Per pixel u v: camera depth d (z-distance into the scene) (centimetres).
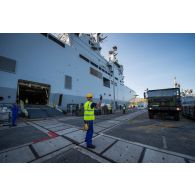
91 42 2620
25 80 1225
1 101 1038
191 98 1107
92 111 349
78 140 407
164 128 641
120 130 590
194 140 416
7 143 373
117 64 4091
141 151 314
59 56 1670
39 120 934
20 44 1203
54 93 1548
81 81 2098
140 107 4169
